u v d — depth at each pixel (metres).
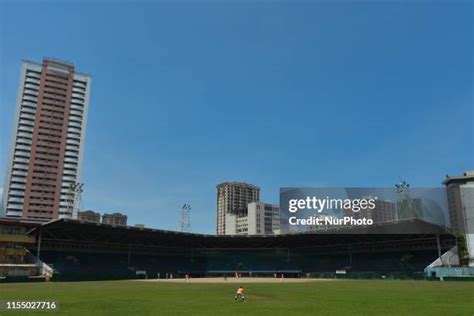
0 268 78.81
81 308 28.09
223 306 29.89
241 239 110.94
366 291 45.81
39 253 92.31
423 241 100.25
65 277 78.19
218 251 124.25
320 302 32.78
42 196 197.50
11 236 85.44
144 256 113.25
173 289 50.62
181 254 121.56
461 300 33.44
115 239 104.50
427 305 29.64
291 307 29.05
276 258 121.88
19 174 195.88
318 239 109.06
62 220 79.56
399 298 35.84
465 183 138.75
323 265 113.94
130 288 52.06
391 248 106.81
